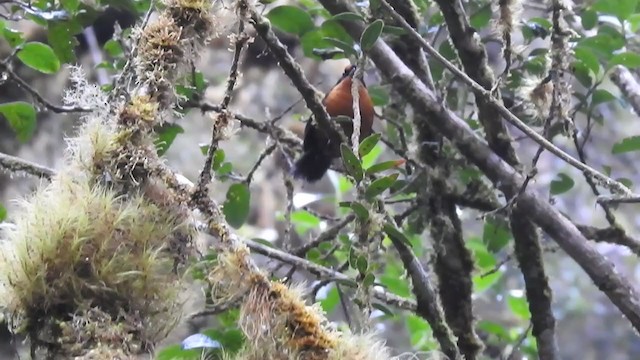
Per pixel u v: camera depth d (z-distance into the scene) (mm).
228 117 7727
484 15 8094
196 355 7879
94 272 7664
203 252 7719
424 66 8031
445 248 8094
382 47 7961
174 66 7750
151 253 7676
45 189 7707
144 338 7668
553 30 7922
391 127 8227
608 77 8172
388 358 7680
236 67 7738
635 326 7895
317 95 7910
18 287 7664
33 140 8773
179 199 7707
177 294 7688
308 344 7648
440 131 7969
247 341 7676
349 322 7992
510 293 8352
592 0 8164
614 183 7855
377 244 7809
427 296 7973
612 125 11797
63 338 7645
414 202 8109
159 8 7832
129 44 8078
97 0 8070
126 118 7723
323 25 8000
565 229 7926
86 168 7707
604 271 7906
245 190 8102
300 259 7965
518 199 7934
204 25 7762
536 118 8039
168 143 8000
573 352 13180
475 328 8188
